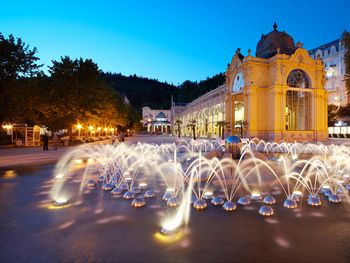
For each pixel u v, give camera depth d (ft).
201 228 19.88
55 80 122.31
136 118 322.14
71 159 63.41
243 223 20.93
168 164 55.26
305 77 139.33
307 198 28.40
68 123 119.55
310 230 19.45
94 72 139.03
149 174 43.01
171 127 388.16
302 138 134.10
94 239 17.90
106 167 51.08
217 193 30.40
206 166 46.62
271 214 22.94
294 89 134.72
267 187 33.24
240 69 145.89
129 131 317.42
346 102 233.76
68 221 21.45
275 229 19.66
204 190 31.78
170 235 18.52
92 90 135.64
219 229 19.67
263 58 142.92
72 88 121.80
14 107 93.91
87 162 58.80
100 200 27.86
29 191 31.81
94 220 21.67
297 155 73.77
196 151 88.79
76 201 27.48
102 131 232.32
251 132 133.80
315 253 15.79
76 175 42.60
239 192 30.86
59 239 17.92
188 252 15.96
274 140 128.67
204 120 253.44
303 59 136.56
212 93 223.92
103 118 157.48
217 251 16.08
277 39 146.92
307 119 139.95
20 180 38.45
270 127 133.59
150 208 24.99
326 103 141.69
